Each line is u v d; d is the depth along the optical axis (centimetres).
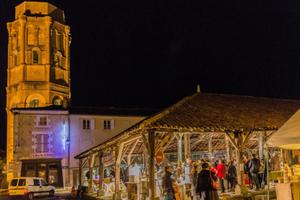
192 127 1498
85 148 4128
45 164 3981
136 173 2088
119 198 1906
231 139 1636
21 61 4666
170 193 1347
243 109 1845
